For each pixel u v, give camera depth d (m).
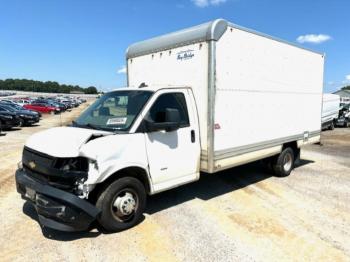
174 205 5.58
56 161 3.90
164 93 4.95
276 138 7.09
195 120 5.30
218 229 4.60
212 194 6.25
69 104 53.38
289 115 7.48
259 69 6.25
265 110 6.59
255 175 7.92
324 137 17.56
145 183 4.75
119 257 3.79
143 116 4.59
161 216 5.05
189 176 5.27
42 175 4.12
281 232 4.55
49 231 4.42
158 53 6.05
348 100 43.66
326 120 20.69
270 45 6.52
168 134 4.87
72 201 3.81
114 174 4.32
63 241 4.15
